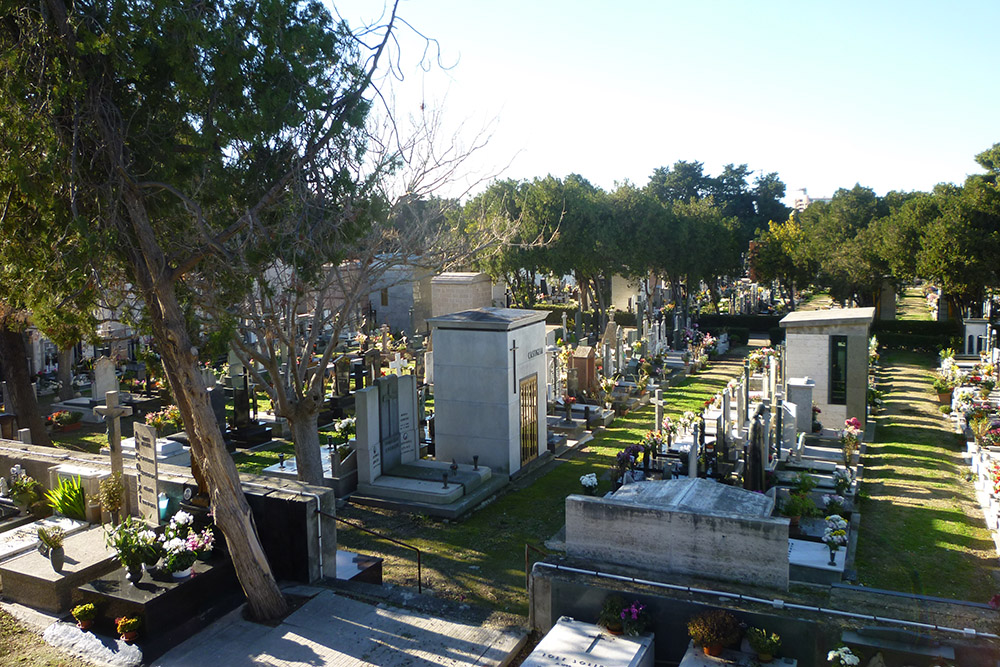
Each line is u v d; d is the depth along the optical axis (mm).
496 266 46969
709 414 24859
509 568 14188
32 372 32688
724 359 43250
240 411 24375
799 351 24734
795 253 60719
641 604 9984
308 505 11562
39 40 9281
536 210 45750
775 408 20359
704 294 72062
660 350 40000
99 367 26953
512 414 20000
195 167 10516
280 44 10383
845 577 13336
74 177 9164
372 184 13281
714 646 9312
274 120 10398
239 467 21344
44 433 22500
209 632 10141
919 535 15484
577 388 28359
